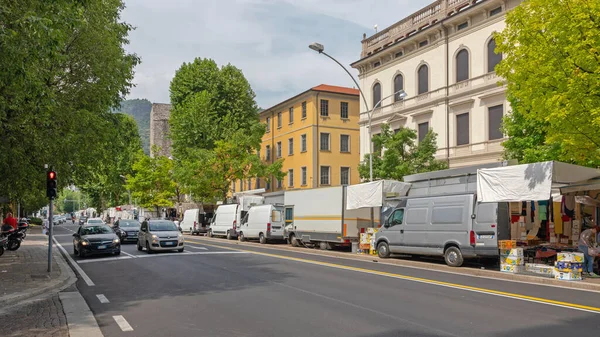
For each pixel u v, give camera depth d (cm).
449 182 1900
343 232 2238
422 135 3303
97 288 1223
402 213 1838
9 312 934
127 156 6550
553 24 1274
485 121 2845
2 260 1933
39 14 980
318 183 4591
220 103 4541
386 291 1095
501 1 2727
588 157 1388
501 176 1464
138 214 7194
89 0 1117
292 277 1344
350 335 702
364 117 3847
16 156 1396
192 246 2669
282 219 2912
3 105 1162
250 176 4450
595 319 801
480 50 2888
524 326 751
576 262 1227
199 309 909
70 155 1593
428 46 3259
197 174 4225
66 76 1630
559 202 1750
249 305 941
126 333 738
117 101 1941
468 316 825
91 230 2212
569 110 1245
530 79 1353
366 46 3934
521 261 1388
